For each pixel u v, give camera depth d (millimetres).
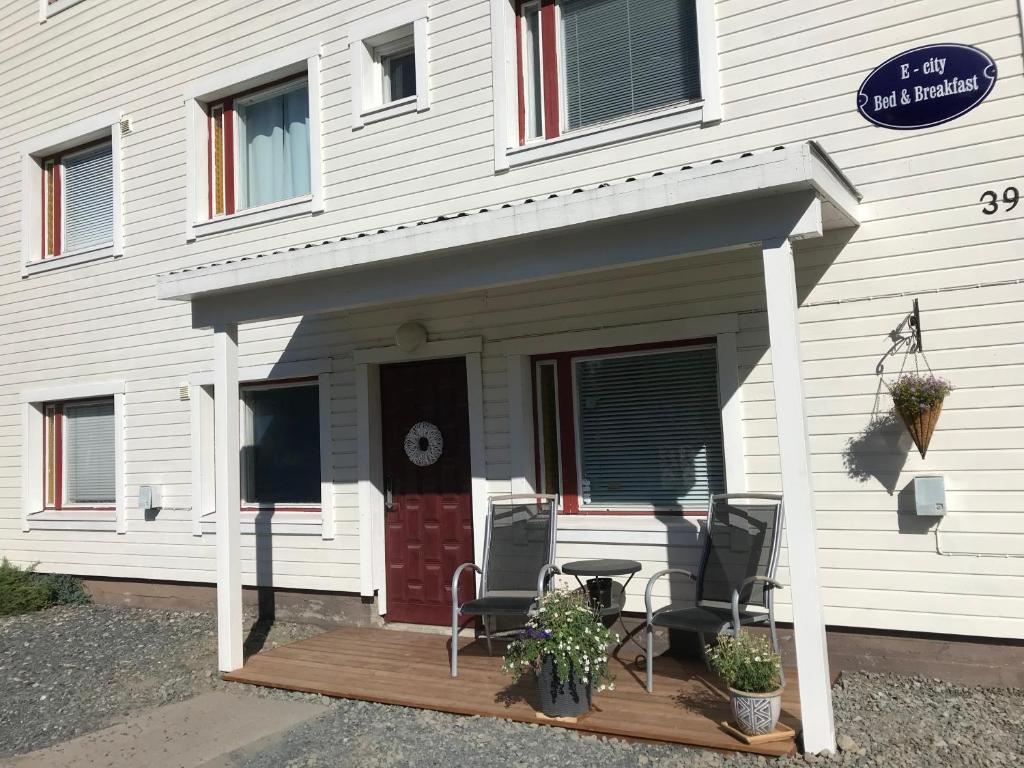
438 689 5551
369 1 7773
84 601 9570
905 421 5230
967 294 5234
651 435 6438
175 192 9102
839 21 5656
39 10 10352
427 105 7398
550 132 6930
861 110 5559
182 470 8914
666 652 6102
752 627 5844
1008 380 5113
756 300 5898
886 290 5461
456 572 5992
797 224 4402
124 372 9414
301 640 7145
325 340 7918
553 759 4395
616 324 6418
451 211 7238
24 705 6047
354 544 7656
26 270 10328
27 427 10156
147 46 9367
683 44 6422
